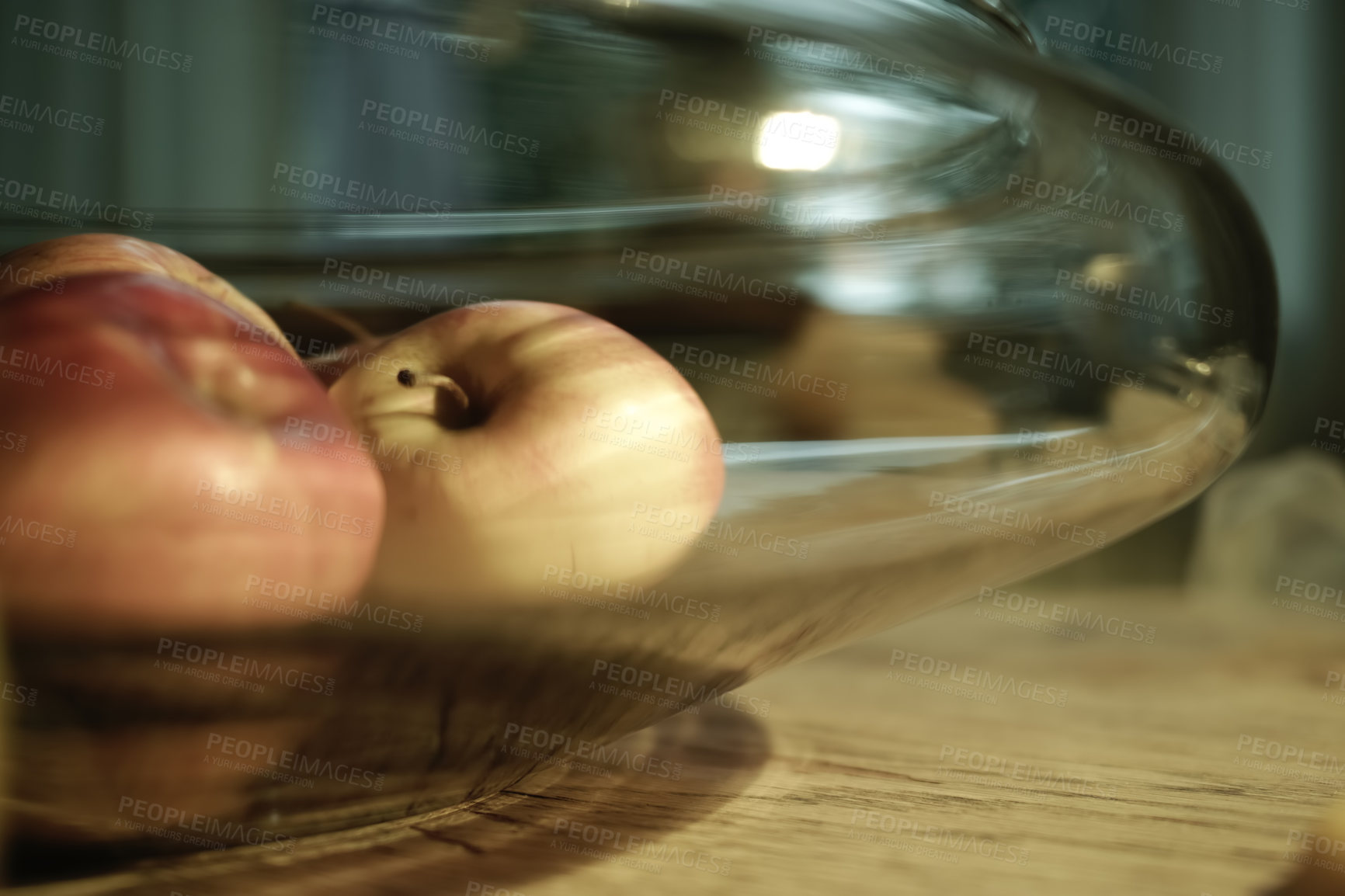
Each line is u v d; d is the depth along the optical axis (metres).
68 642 0.37
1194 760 0.53
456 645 0.39
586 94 0.46
